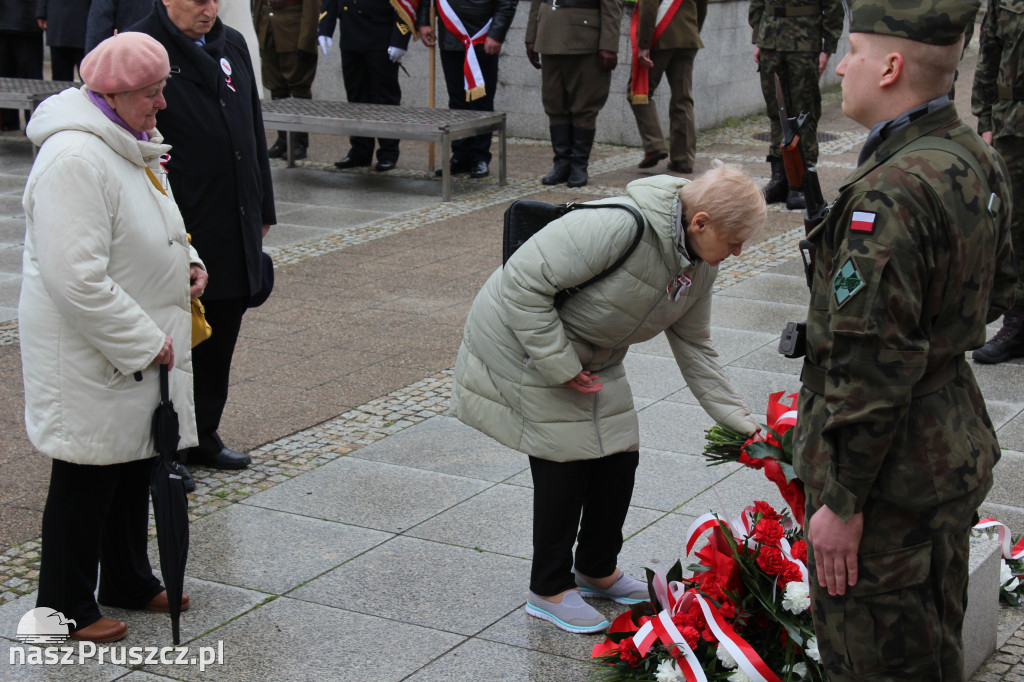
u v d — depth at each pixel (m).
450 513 4.32
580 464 3.43
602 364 3.40
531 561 3.94
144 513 3.59
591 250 3.13
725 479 4.59
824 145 12.31
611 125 12.57
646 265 3.15
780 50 9.48
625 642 3.08
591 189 10.38
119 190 3.21
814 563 2.41
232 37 4.65
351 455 4.89
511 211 3.32
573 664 3.32
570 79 10.22
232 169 4.49
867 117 2.37
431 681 3.22
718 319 6.79
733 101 13.83
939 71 2.27
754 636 3.09
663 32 10.42
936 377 2.32
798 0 9.38
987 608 3.30
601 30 9.94
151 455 3.34
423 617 3.58
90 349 3.21
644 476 4.62
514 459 4.84
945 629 2.45
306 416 5.35
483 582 3.80
